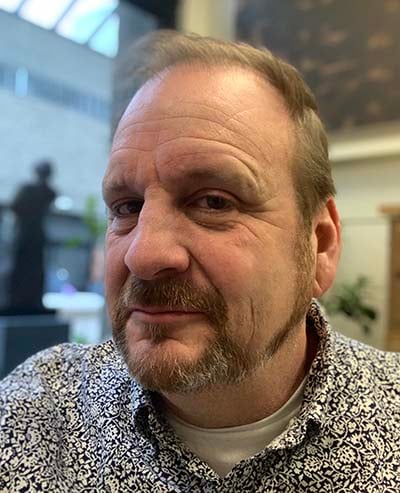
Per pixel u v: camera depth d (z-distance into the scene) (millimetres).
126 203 664
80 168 2584
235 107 638
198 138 615
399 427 706
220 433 709
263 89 673
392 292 1772
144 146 631
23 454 739
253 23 2596
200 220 617
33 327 2457
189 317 605
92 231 2518
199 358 602
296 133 687
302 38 2414
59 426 777
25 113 2529
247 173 619
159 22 2832
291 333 683
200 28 2836
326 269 750
